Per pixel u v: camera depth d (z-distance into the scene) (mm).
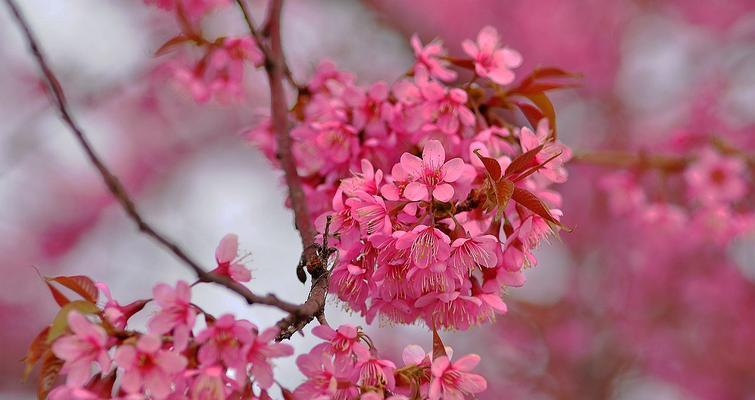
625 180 8047
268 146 5066
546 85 4469
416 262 3467
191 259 2955
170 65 6758
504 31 12133
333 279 3758
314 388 3428
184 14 5824
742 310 12031
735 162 7715
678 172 8000
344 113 4473
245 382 3242
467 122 4258
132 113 10914
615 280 12172
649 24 12836
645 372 12156
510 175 3627
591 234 12008
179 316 3219
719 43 12586
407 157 3631
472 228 3713
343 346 3541
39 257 11438
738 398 12031
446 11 11734
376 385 3482
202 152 11719
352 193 3699
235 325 3182
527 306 12078
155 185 11430
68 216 11484
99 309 3340
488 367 11742
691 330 12203
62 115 2955
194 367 3191
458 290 3699
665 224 7859
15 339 11250
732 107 11859
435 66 4512
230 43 5348
